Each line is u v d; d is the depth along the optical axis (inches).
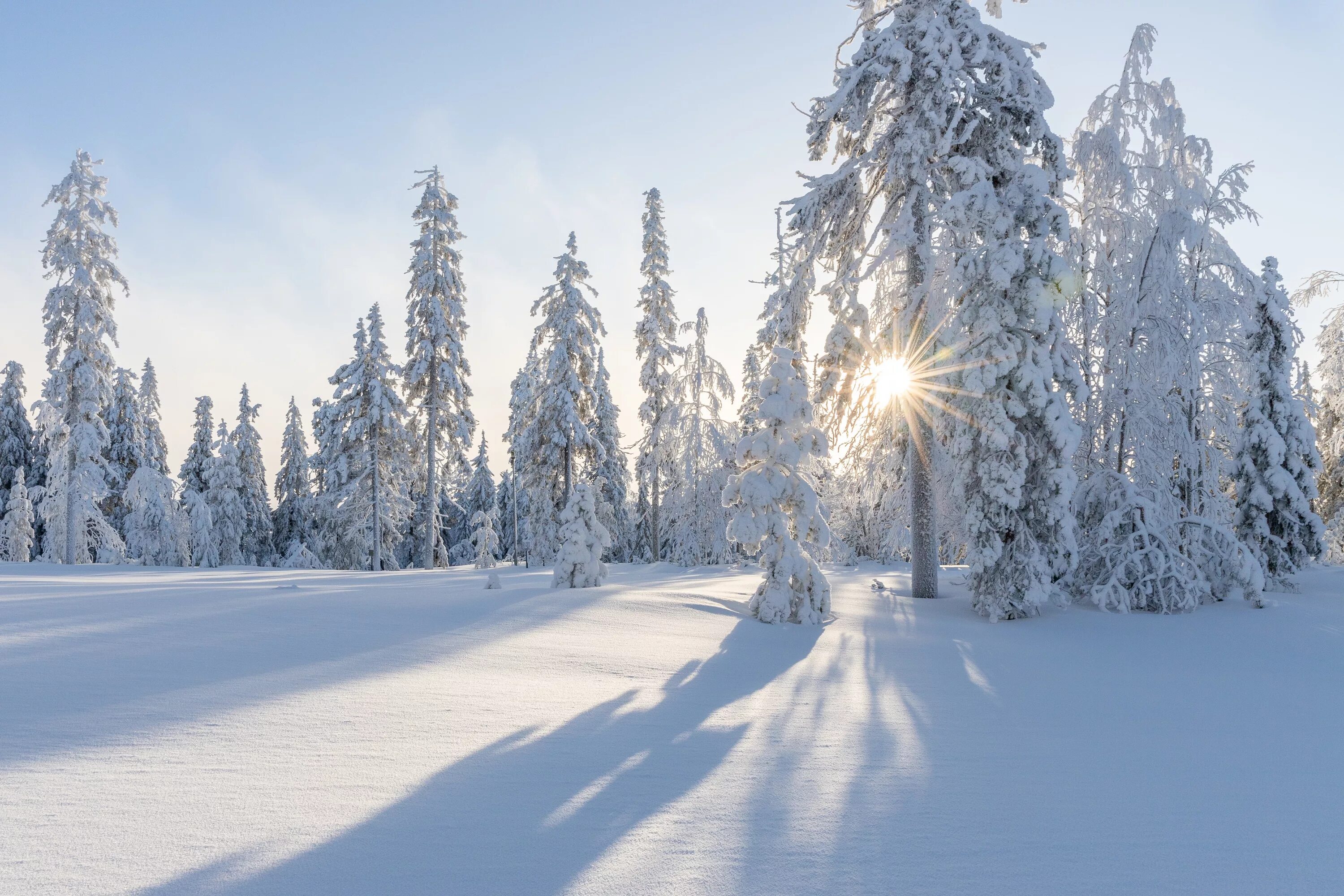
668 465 1223.5
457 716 224.1
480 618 421.4
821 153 697.0
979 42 620.4
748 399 1273.4
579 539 632.4
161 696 219.0
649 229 1344.7
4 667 241.6
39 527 1648.6
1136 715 298.7
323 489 1763.0
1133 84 748.0
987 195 572.4
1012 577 549.6
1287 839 156.9
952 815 161.3
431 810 147.8
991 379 547.5
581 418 1355.8
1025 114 622.2
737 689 301.4
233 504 1824.6
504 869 122.1
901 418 706.8
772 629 465.1
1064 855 140.5
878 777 189.0
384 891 111.3
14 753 161.6
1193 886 128.5
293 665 276.1
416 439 1416.1
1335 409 1141.7
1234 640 498.6
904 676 353.4
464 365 1402.6
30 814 130.7
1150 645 482.6
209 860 118.0
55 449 1312.7
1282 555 729.6
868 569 946.7
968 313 573.9
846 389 713.0
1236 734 271.6
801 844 139.7
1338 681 397.4
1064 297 565.6
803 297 717.9
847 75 650.8
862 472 842.8
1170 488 700.0
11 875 107.7
